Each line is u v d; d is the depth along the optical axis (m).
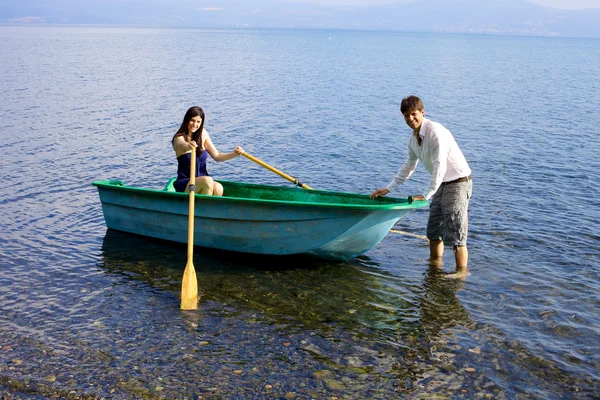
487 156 12.79
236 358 4.62
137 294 5.81
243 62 44.78
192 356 4.64
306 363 4.56
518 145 14.16
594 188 9.99
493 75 36.81
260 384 4.27
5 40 79.19
